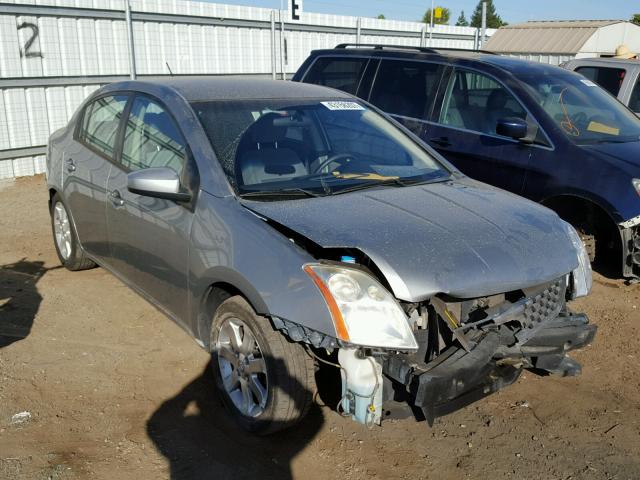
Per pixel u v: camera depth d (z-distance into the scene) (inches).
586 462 122.3
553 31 598.5
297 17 491.8
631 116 249.8
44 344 163.0
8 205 309.6
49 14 361.7
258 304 114.1
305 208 126.6
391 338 106.2
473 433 131.0
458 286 110.2
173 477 114.6
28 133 367.9
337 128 161.3
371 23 565.0
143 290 161.5
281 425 119.1
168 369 152.3
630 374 156.8
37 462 116.8
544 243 125.6
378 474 117.1
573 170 211.3
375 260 109.7
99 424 129.5
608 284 217.2
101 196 171.8
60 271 215.3
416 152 166.6
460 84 249.0
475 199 140.3
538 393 147.1
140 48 415.2
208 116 147.6
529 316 120.9
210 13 448.8
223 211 127.8
